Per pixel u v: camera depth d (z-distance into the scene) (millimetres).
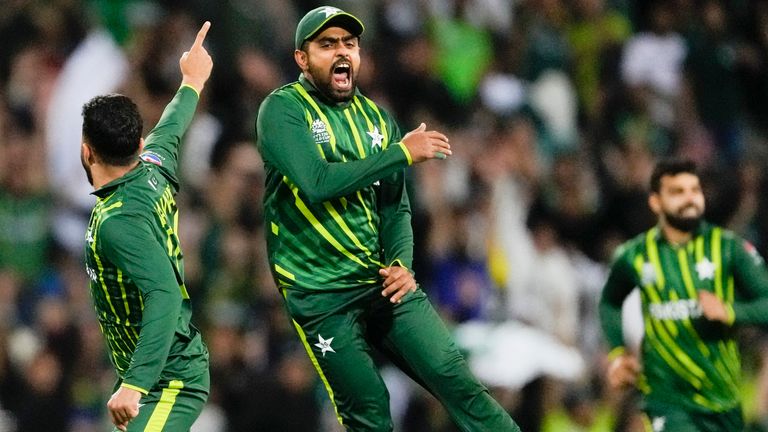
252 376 43688
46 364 43188
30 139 48562
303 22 24688
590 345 50750
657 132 58906
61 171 48312
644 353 30641
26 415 42594
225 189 47875
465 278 48562
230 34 52812
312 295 24812
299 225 24734
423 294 25328
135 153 23453
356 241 24766
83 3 53375
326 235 24641
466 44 58438
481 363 43375
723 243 30281
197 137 49844
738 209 53250
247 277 46438
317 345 24938
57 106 49156
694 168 30453
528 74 59219
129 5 54375
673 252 30484
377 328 25266
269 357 44531
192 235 46625
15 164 47125
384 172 23828
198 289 45531
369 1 56562
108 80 49656
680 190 30266
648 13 63125
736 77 61938
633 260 30781
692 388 30031
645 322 30672
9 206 46500
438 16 58219
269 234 25125
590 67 60875
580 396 43969
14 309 44781
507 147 54000
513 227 51500
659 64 61094
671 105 60312
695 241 30453
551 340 47531
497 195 51812
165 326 22344
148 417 23406
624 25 62812
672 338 30234
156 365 22250
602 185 54938
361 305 24938
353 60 24672
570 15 61812
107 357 44781
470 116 55562
